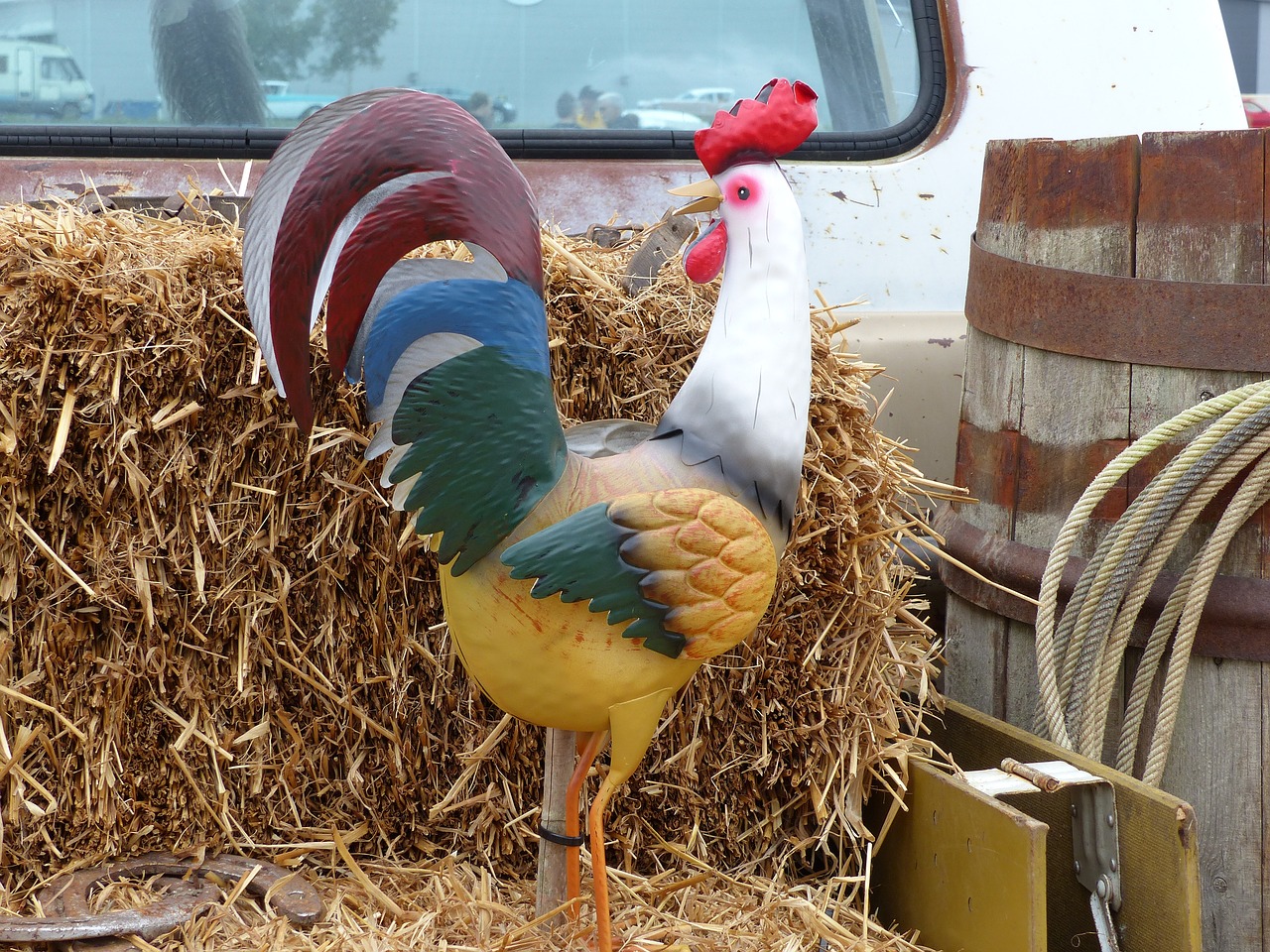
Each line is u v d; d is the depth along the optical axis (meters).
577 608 1.39
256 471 1.83
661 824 2.02
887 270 2.52
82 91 2.47
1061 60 2.67
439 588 1.89
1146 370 2.06
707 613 1.39
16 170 2.36
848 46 2.64
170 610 1.83
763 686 1.98
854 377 1.97
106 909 1.73
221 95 2.51
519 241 1.36
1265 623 2.00
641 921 1.80
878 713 2.00
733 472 1.42
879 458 1.98
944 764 2.03
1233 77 2.73
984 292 2.26
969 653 2.39
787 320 1.44
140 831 1.87
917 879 2.00
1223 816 2.07
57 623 1.79
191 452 1.79
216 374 1.78
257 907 1.75
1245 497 1.96
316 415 1.81
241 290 1.76
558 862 1.73
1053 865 2.03
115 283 1.71
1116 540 2.03
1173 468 1.98
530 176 2.47
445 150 1.33
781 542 1.47
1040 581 2.16
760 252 1.43
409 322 1.35
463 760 1.90
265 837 1.94
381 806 1.98
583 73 2.58
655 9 2.61
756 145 1.44
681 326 1.91
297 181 1.31
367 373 1.38
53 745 1.81
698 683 1.95
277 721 1.91
